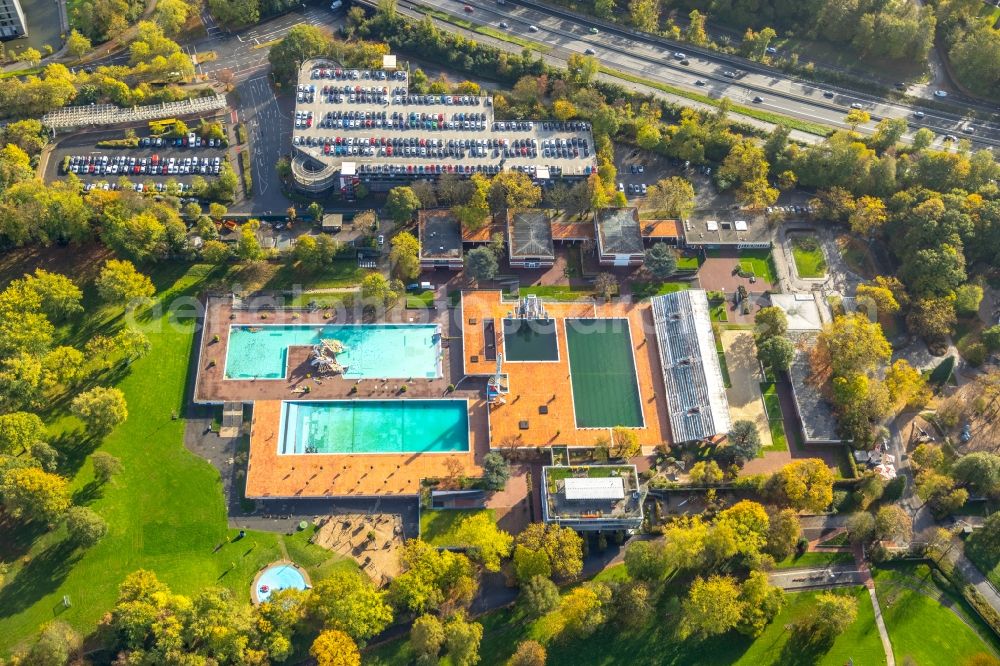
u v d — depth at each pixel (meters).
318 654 199.38
